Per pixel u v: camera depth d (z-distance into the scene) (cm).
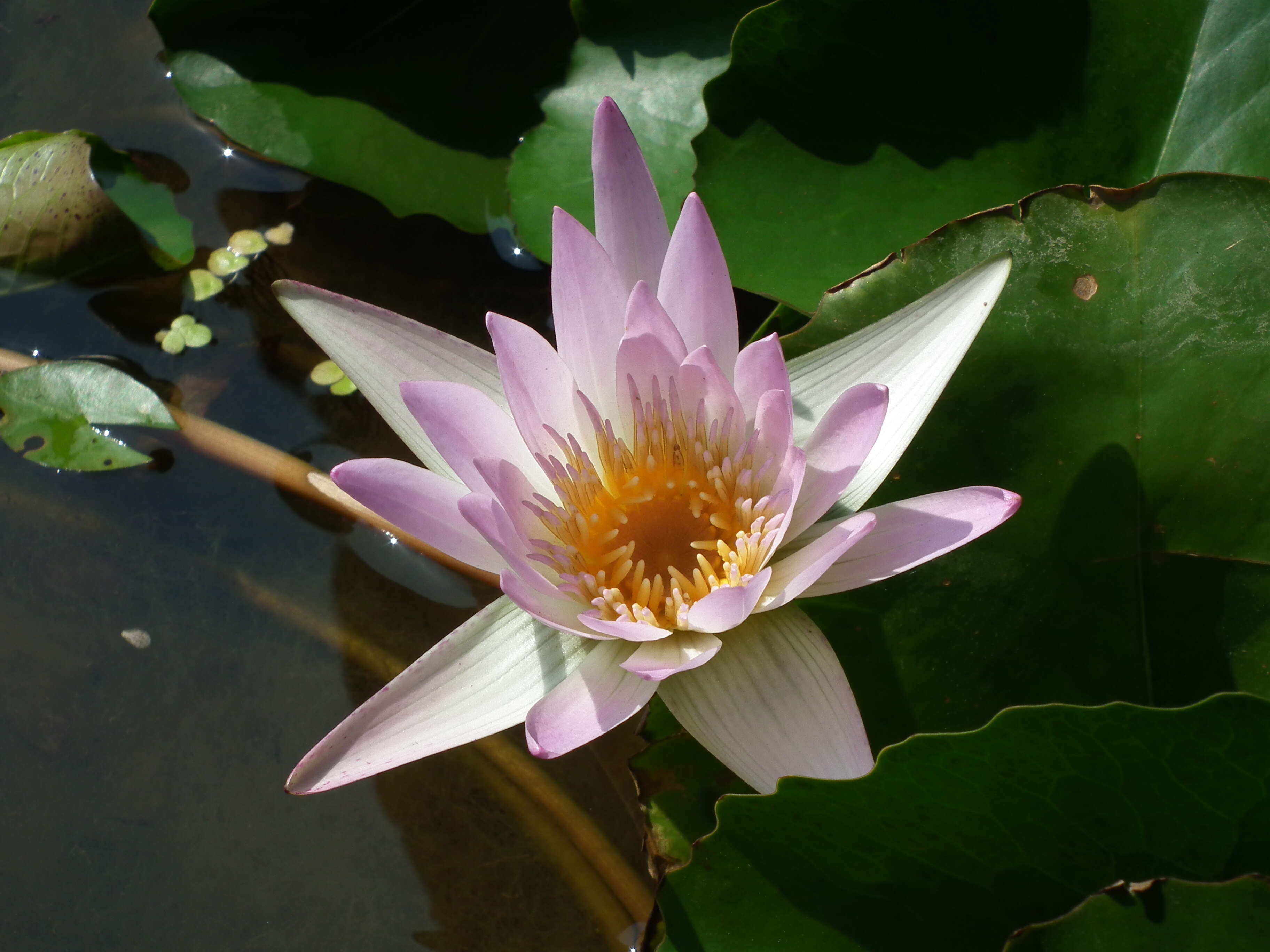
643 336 46
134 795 49
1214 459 47
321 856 49
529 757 50
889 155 50
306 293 48
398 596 51
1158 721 43
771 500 47
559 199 53
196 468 53
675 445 48
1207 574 46
